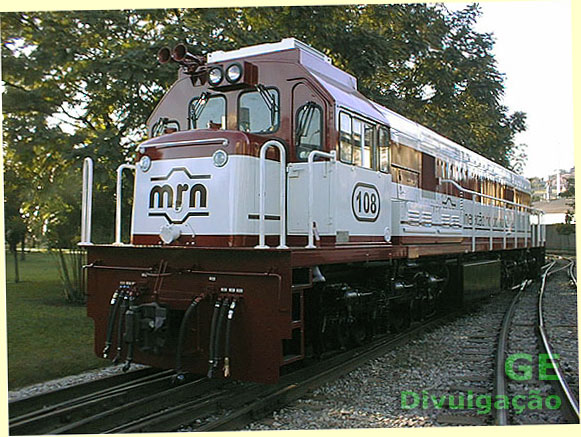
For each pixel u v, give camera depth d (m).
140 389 5.74
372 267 7.92
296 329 5.68
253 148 5.89
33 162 10.81
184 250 5.66
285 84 6.49
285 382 6.18
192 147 5.98
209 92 6.84
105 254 6.24
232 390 5.79
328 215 6.18
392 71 16.84
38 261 23.16
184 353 5.51
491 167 14.65
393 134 8.15
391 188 7.82
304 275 5.74
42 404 5.36
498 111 21.28
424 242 9.13
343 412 5.41
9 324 9.55
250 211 5.84
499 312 12.28
